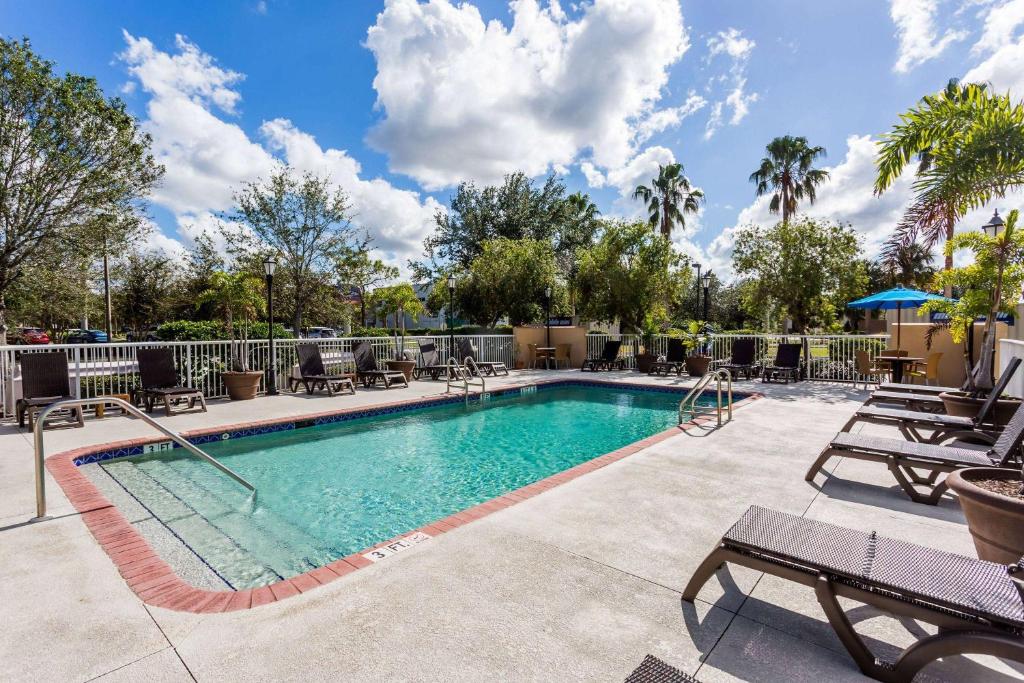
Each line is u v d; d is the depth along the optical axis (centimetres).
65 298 1839
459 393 1003
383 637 211
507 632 215
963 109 478
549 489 409
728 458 504
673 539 312
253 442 677
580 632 215
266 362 1015
